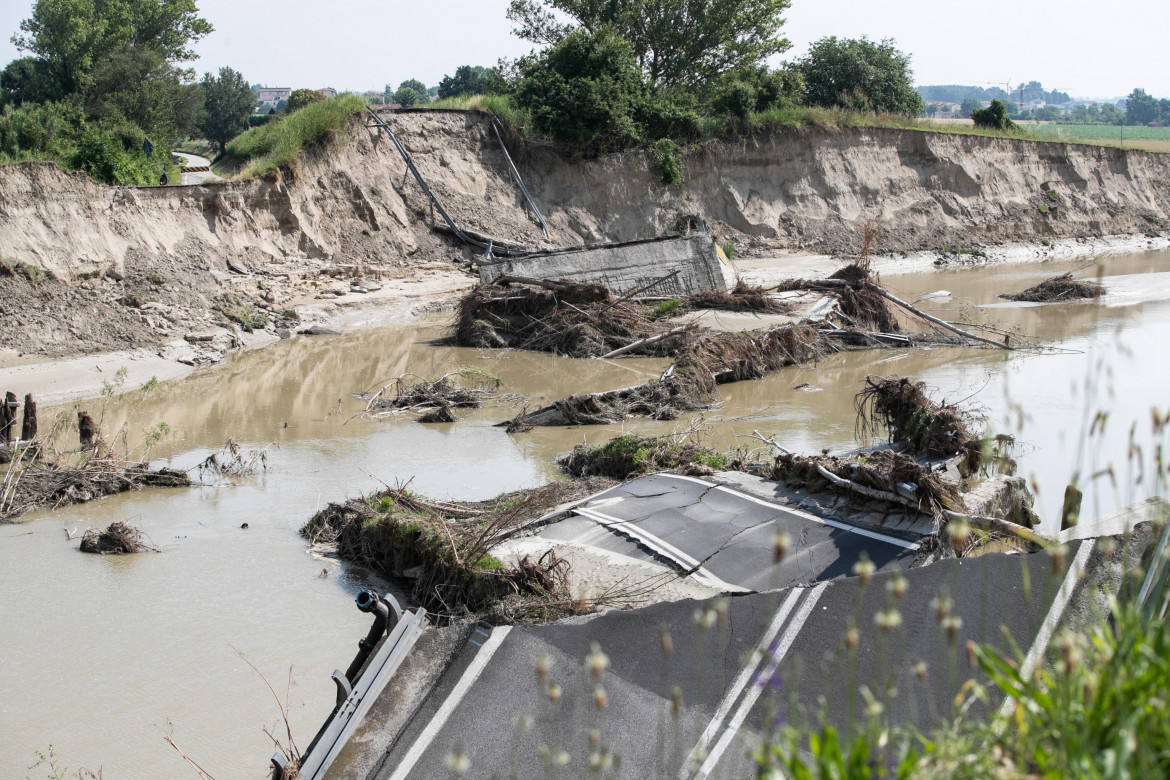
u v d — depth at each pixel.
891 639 6.78
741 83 44.28
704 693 6.52
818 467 10.27
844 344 24.33
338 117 34.28
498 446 15.62
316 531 11.66
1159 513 4.70
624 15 44.88
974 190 49.44
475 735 6.48
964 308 29.42
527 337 24.52
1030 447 14.20
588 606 8.29
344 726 6.62
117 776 7.04
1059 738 3.20
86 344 21.45
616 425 16.91
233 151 43.16
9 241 22.17
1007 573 7.19
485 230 36.19
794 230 44.09
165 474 13.81
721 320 24.66
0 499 12.77
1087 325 25.86
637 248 27.80
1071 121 175.75
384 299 29.20
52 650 8.88
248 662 8.65
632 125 41.12
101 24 50.16
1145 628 3.97
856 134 47.16
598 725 6.43
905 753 3.57
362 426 17.08
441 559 9.62
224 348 23.61
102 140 29.72
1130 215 54.03
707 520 9.92
